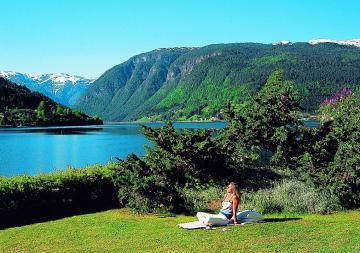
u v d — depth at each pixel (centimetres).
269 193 2206
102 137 11612
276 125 2617
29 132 14900
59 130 16800
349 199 2056
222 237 1438
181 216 1995
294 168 2581
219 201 2203
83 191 2208
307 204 2044
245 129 2608
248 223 1681
